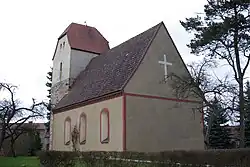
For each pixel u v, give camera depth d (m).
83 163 18.33
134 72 24.14
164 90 25.34
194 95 26.33
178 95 25.38
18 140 53.53
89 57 38.44
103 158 16.83
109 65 30.23
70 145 30.22
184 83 24.39
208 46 22.72
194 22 23.50
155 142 23.75
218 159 10.73
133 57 26.44
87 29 40.47
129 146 22.42
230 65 22.12
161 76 25.53
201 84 23.97
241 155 10.12
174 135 24.88
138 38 29.02
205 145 26.61
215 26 21.39
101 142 24.94
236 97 21.28
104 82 27.70
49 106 37.38
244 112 21.23
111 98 24.53
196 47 23.08
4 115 36.41
